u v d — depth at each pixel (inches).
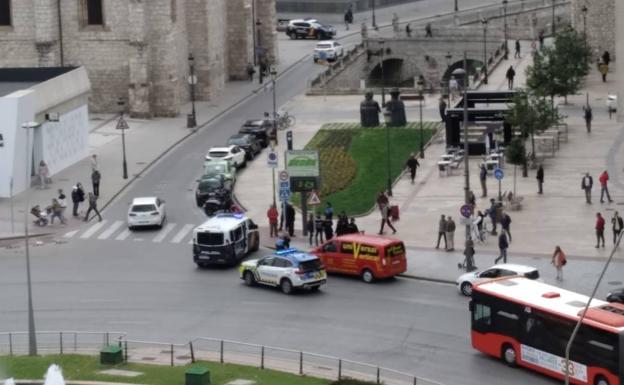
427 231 5344.5
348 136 7066.9
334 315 4471.0
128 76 7736.2
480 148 6437.0
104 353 3983.8
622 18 6186.0
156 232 5565.9
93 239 5487.2
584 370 3759.8
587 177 5541.3
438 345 4165.8
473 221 5128.0
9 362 4013.3
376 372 3917.3
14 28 7770.7
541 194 5733.3
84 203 5999.0
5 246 5418.3
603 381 3718.0
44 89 6378.0
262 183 6269.7
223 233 5000.0
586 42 7765.8
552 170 6087.6
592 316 3759.8
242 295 4712.1
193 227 5634.8
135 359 4055.1
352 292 4702.3
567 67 7116.1
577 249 5012.3
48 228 5644.7
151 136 7244.1
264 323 4414.4
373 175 6235.2
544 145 6348.4
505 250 4859.7
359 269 4817.9
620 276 4690.0
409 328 4323.3
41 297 4761.3
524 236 5201.8
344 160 6501.0
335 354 4111.7
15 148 6122.1
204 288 4808.1
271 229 5418.3
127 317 4525.1
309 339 4256.9
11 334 4261.8
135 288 4830.2
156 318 4500.5
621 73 6358.3
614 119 6988.2
